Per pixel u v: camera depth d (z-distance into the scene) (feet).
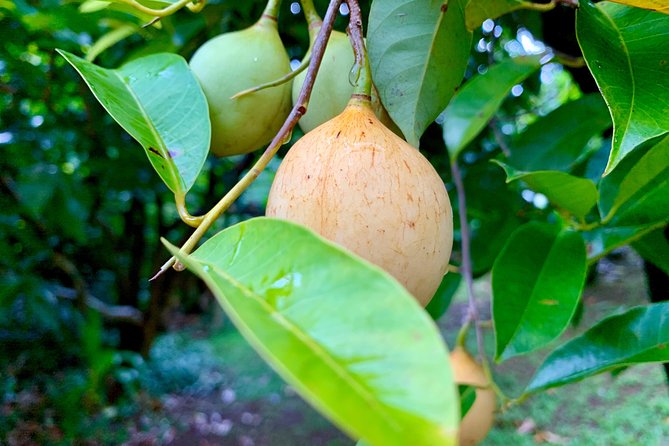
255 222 0.49
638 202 0.91
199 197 4.16
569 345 0.88
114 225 4.27
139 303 5.09
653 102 0.54
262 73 0.82
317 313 0.40
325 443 4.33
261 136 0.85
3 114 2.13
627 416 3.90
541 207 1.71
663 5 0.58
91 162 2.53
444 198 0.60
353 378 0.35
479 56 2.01
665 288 1.13
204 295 7.38
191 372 5.43
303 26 1.80
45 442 3.51
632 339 0.84
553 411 4.13
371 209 0.56
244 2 1.58
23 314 4.13
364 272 0.41
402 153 0.59
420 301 0.60
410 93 0.75
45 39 1.74
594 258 1.00
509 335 0.85
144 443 4.11
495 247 1.55
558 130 1.26
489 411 1.11
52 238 3.68
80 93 2.24
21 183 2.00
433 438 0.32
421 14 0.74
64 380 4.03
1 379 3.82
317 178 0.57
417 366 0.35
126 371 4.52
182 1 0.85
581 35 0.59
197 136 0.73
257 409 4.91
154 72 0.82
